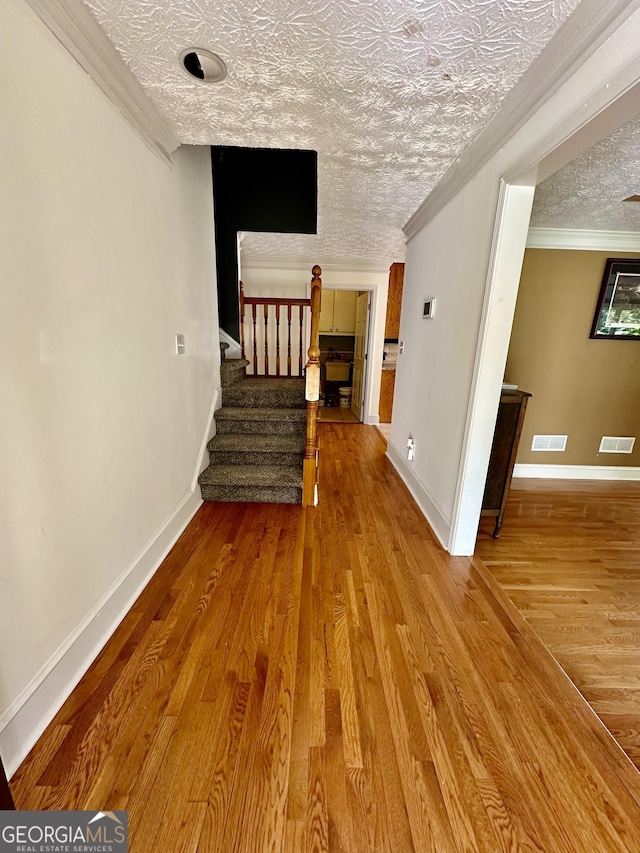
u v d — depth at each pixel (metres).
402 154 1.94
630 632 1.74
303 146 1.89
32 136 0.99
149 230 1.73
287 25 1.09
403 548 2.17
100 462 1.38
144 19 1.09
